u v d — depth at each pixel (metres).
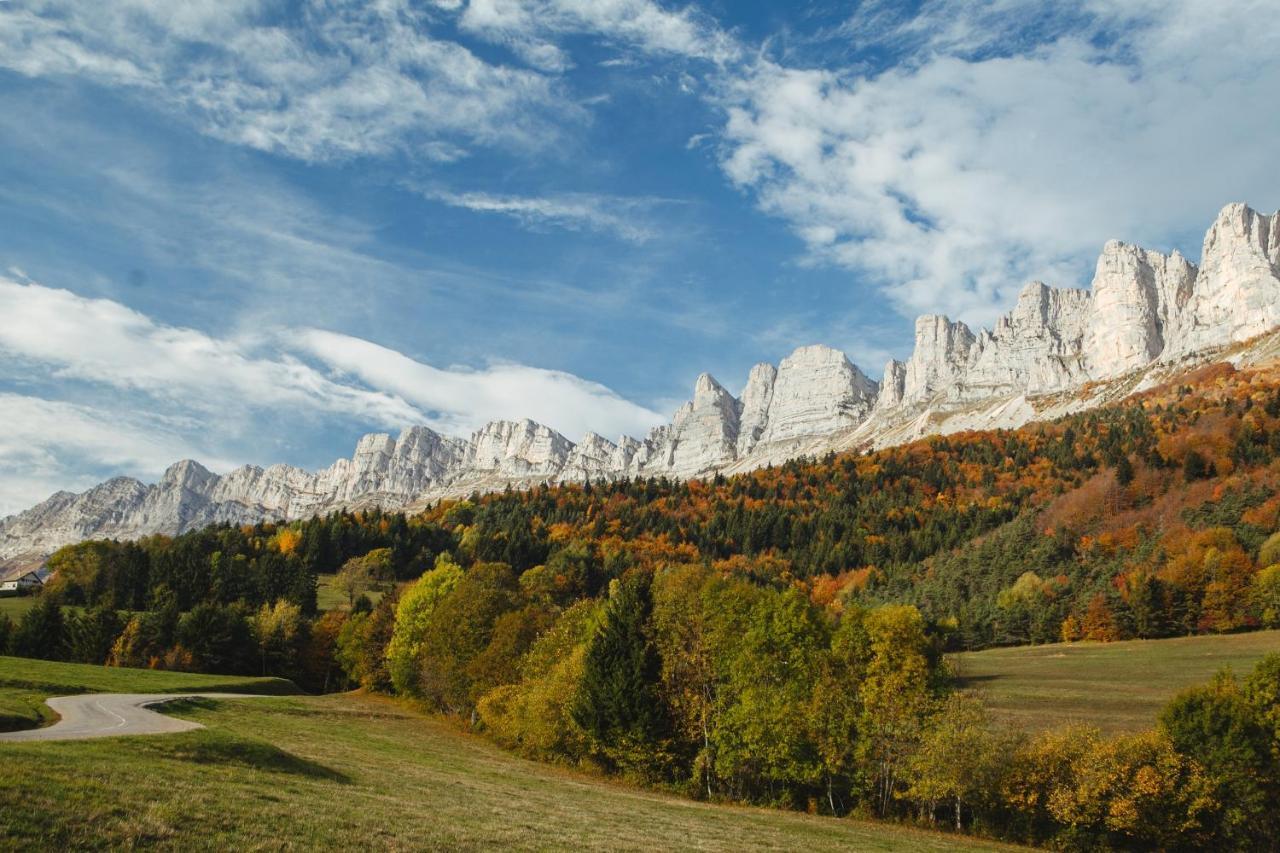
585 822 33.69
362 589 162.75
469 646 79.00
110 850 18.66
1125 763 47.38
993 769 48.06
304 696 83.25
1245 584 116.88
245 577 151.12
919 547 186.50
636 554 185.25
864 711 52.84
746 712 53.59
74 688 55.50
